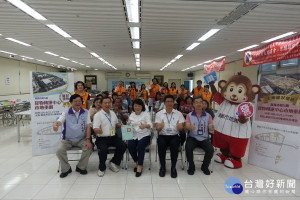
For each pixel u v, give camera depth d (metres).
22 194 2.41
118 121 3.54
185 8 3.39
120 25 4.33
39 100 3.61
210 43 5.91
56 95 3.72
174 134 3.06
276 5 3.20
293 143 2.93
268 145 3.21
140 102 3.11
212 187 2.62
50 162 3.39
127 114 4.17
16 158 3.56
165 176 2.91
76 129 2.92
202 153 3.23
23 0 3.13
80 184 2.66
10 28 4.59
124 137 2.90
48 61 10.84
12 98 9.60
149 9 3.46
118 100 3.82
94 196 2.38
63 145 2.87
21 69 10.49
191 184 2.69
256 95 3.40
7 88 9.24
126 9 3.52
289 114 2.99
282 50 4.04
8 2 3.22
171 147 2.91
